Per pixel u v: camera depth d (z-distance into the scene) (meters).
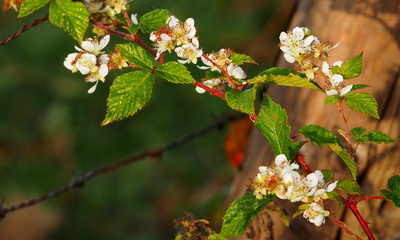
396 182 1.51
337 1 1.71
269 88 1.75
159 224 3.30
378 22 1.69
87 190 3.38
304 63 1.50
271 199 1.48
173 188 3.37
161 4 3.27
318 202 1.48
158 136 3.39
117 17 1.55
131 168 3.38
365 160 1.66
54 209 3.37
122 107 1.48
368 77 1.68
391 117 1.67
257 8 3.40
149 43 1.58
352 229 1.66
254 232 1.67
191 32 1.50
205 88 1.51
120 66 1.50
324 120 1.69
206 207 2.16
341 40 1.70
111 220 3.33
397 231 1.66
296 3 1.77
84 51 1.50
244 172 1.76
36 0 1.50
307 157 1.68
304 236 1.67
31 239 3.27
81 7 1.50
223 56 1.51
